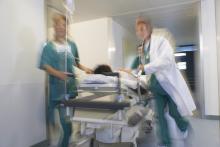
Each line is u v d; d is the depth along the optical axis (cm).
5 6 175
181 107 210
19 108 188
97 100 147
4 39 174
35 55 207
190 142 215
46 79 218
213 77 320
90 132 174
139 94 178
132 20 439
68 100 155
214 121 307
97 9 364
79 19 427
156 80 204
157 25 482
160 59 188
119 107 134
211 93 321
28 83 198
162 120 207
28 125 197
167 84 203
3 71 172
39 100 211
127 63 488
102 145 205
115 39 444
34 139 203
